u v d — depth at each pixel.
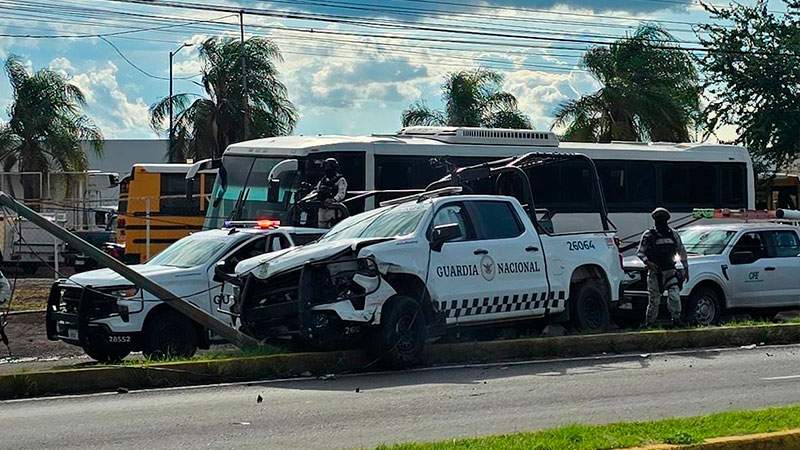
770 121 38.28
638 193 26.53
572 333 16.36
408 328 13.83
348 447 9.05
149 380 12.75
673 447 8.03
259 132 43.72
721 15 39.25
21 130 43.94
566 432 8.68
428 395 11.93
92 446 9.20
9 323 20.61
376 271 13.57
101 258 13.74
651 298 17.88
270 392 12.26
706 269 19.25
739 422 9.05
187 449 9.07
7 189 40.47
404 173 23.12
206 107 44.06
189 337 15.35
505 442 8.31
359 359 14.06
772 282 20.03
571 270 15.95
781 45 38.44
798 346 16.81
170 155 44.81
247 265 13.97
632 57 43.66
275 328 13.95
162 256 16.38
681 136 43.34
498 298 14.85
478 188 23.31
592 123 43.25
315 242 15.12
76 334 15.23
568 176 25.17
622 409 10.94
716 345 16.78
